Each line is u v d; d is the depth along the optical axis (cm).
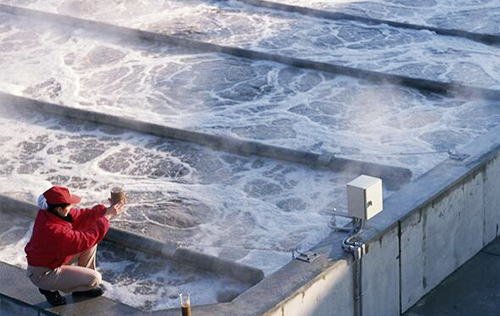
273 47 1831
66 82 1728
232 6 2062
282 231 1241
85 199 1344
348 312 1080
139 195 1349
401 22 1928
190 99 1638
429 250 1183
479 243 1276
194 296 1116
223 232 1250
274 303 993
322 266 1049
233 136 1489
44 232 975
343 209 1282
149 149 1480
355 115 1555
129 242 1211
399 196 1178
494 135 1340
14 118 1614
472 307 1162
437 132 1487
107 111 1597
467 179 1227
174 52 1839
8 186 1387
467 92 1598
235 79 1711
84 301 1031
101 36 1931
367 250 1079
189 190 1357
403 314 1159
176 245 1188
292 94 1642
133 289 1136
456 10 2002
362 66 1727
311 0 2077
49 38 1938
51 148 1503
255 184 1366
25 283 1071
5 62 1836
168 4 2083
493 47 1811
